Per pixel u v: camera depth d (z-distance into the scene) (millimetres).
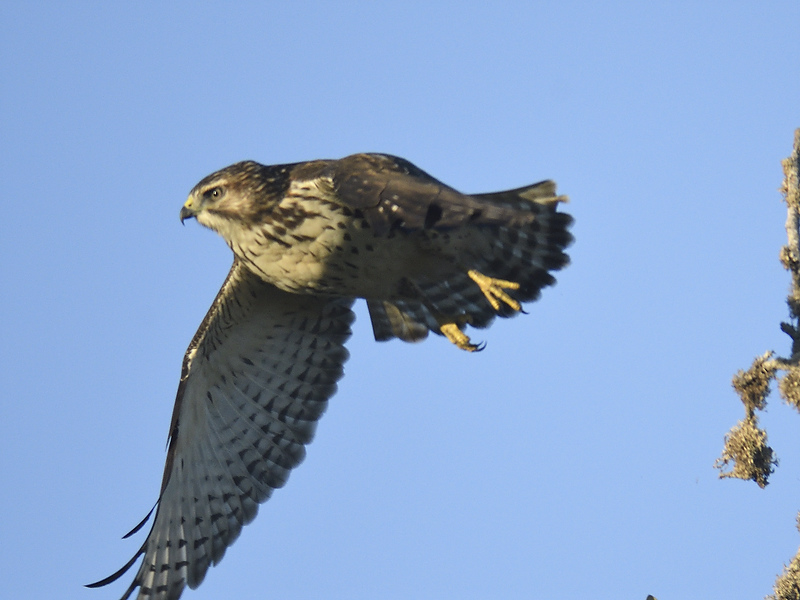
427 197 8547
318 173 10758
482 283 10797
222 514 12766
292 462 13055
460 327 12039
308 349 13070
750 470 9195
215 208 11383
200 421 12883
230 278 12305
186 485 12703
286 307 12758
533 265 11703
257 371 13078
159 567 12414
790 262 9281
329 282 11523
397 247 11047
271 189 11062
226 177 11383
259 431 13070
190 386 12797
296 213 10922
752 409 9289
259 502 12898
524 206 11055
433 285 11734
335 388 13109
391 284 11570
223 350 12867
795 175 9344
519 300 11906
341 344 13047
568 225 11422
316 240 11031
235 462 12945
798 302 9266
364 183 9156
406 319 12516
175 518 12570
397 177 9055
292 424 13094
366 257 11141
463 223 8055
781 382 9156
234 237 11406
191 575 12477
